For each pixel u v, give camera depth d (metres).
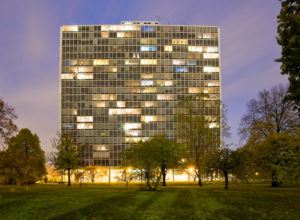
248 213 29.67
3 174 68.38
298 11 34.44
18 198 48.16
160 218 26.91
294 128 81.69
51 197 50.00
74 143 116.06
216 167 70.88
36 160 76.50
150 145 78.06
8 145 61.41
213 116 105.44
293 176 46.97
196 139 100.25
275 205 36.34
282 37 34.72
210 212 30.47
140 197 49.41
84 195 54.66
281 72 34.66
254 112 87.31
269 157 66.94
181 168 100.69
